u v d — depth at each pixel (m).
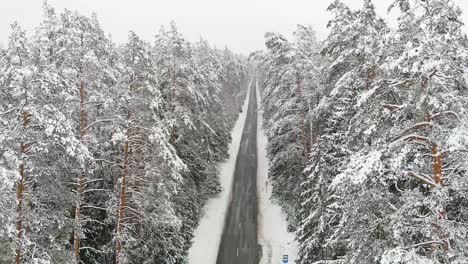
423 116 10.70
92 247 19.64
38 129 13.18
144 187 19.47
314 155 20.53
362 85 16.64
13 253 11.45
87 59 16.56
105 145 18.73
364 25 17.34
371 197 11.39
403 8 11.87
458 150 9.67
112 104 17.48
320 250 19.62
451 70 9.99
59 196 13.99
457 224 10.30
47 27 18.73
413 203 10.34
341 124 20.28
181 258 24.95
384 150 10.42
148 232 20.77
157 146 19.12
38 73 12.53
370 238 11.81
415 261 9.20
